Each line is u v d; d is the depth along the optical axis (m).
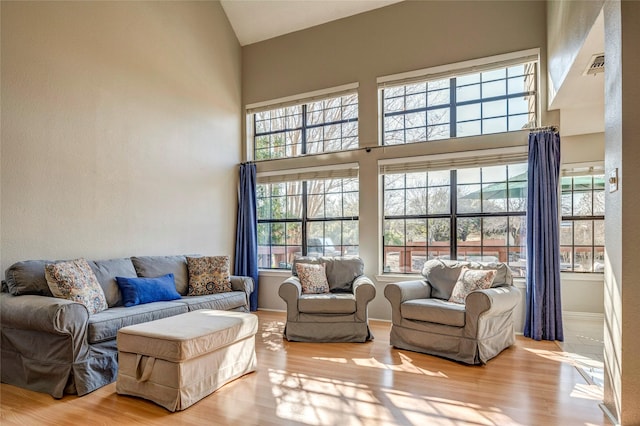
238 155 5.70
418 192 4.80
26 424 2.15
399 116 4.93
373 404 2.38
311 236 5.39
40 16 3.24
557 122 4.04
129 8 4.06
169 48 4.55
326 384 2.70
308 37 5.34
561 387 2.63
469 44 4.41
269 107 5.60
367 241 4.85
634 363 1.98
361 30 5.00
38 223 3.20
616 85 2.09
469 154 4.38
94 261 3.52
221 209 5.32
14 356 2.71
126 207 3.97
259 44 5.70
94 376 2.62
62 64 3.40
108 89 3.81
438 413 2.27
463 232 4.59
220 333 2.61
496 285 3.61
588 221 4.60
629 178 2.00
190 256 4.49
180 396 2.30
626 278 2.00
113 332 2.82
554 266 3.84
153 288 3.63
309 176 5.25
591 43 2.68
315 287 4.25
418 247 4.79
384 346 3.64
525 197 4.32
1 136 2.97
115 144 3.87
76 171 3.50
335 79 5.14
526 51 4.14
